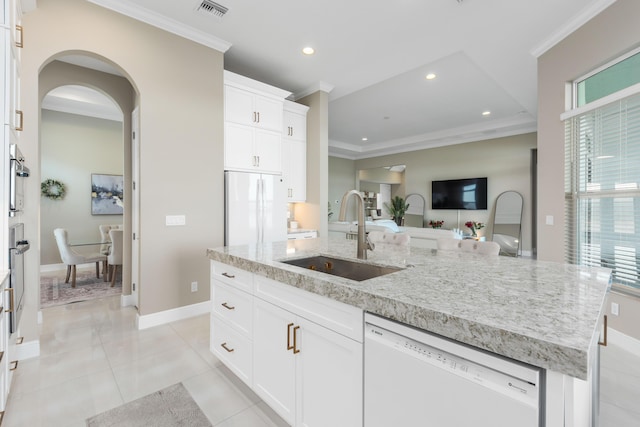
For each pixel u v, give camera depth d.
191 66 3.16
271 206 3.74
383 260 1.73
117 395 1.87
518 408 0.72
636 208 2.53
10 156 1.71
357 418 1.12
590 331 0.73
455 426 0.84
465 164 7.80
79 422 1.64
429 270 1.45
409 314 0.93
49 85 3.24
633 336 2.51
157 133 2.94
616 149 2.67
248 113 3.70
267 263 1.60
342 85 4.46
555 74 3.19
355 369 1.12
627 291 2.57
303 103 4.67
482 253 2.03
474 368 0.81
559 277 1.33
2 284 1.51
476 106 5.70
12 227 1.77
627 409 1.79
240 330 1.82
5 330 1.63
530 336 0.70
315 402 1.31
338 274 1.86
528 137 6.82
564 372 0.65
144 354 2.38
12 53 1.82
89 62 3.35
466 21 2.92
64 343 2.57
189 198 3.15
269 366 1.58
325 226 4.54
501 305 0.93
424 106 5.70
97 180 5.91
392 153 9.34
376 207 11.85
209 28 3.08
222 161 3.40
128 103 3.66
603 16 2.62
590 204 2.93
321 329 1.26
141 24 2.84
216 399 1.84
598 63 2.69
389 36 3.18
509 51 3.45
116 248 4.32
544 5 2.69
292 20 2.94
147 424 1.63
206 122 3.27
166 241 3.01
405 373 0.95
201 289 3.26
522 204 6.89
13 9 1.84
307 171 4.61
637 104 2.50
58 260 5.52
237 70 3.97
